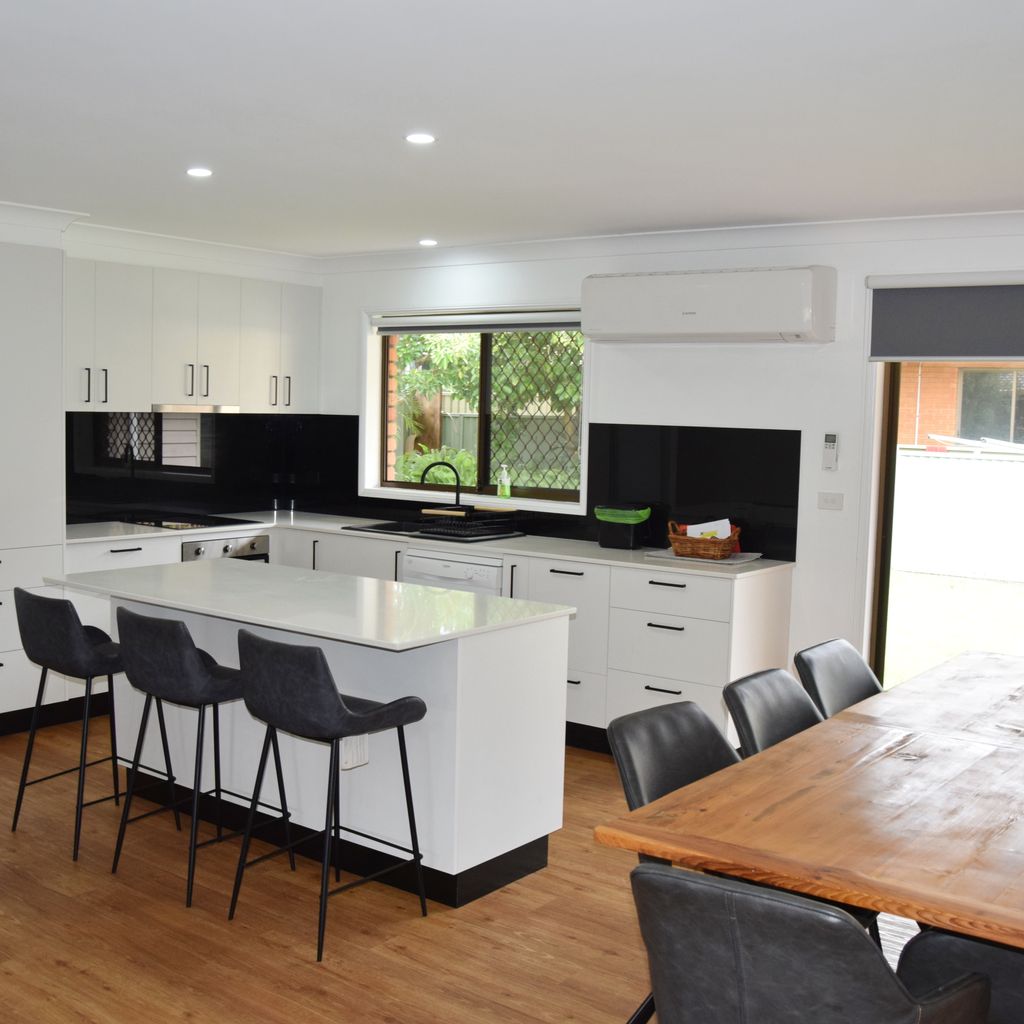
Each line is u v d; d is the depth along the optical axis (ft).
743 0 8.14
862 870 7.36
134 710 15.70
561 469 21.59
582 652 18.66
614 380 20.24
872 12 8.32
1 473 17.97
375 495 23.63
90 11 8.67
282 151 13.32
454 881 12.59
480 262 21.48
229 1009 10.46
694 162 13.41
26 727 18.93
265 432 24.35
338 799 12.34
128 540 19.85
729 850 7.66
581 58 9.55
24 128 12.42
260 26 8.95
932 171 13.61
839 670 12.89
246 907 12.59
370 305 23.17
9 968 11.13
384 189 15.53
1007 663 13.94
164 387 20.93
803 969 6.47
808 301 17.02
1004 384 17.31
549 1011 10.57
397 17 8.67
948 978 8.45
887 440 18.21
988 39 8.86
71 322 19.39
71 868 13.55
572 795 16.53
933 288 17.04
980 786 9.10
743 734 10.80
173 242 20.66
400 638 11.55
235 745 14.62
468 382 22.79
